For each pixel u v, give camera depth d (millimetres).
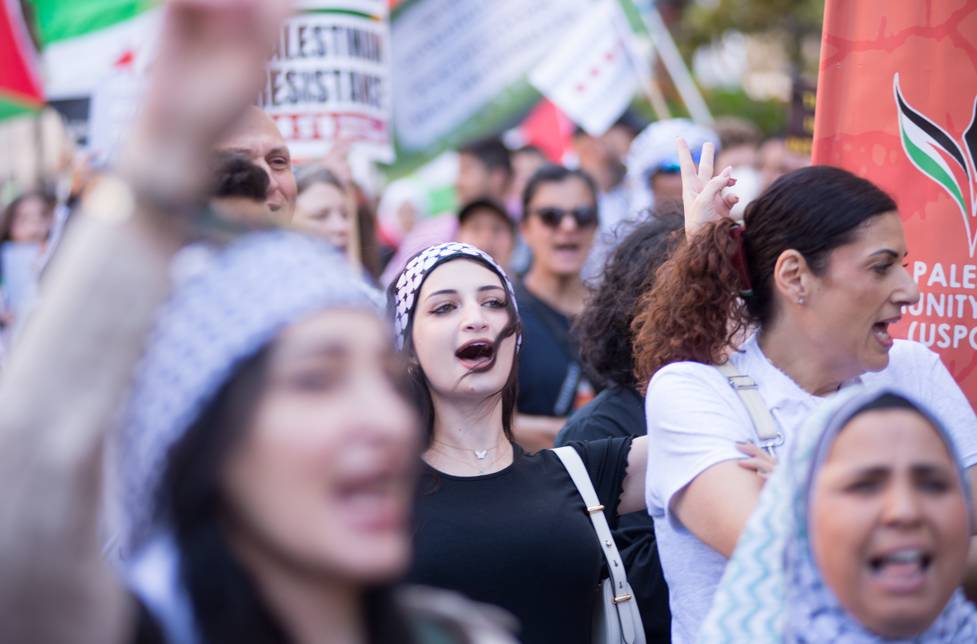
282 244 1229
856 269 2340
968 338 3014
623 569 2785
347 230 4375
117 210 1081
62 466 1046
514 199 7137
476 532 2668
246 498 1188
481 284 2846
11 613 1047
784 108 13039
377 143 4578
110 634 1123
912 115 3025
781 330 2436
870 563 1671
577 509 2807
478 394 2785
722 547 2213
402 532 1216
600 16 6531
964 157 3023
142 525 1217
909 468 1668
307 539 1175
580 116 6520
